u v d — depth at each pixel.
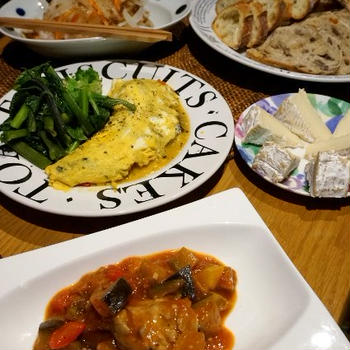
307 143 0.40
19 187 0.35
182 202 0.36
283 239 0.34
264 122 0.39
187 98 0.44
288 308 0.27
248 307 0.28
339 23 0.52
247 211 0.32
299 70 0.48
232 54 0.48
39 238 0.34
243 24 0.51
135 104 0.42
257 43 0.52
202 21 0.55
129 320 0.25
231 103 0.47
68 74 0.46
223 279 0.29
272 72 0.46
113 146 0.37
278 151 0.36
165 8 0.59
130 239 0.30
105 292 0.26
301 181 0.36
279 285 0.28
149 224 0.31
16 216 0.35
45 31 0.50
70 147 0.39
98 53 0.51
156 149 0.39
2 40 0.57
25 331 0.27
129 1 0.55
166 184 0.35
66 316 0.27
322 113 0.43
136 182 0.36
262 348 0.25
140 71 0.48
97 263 0.30
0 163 0.37
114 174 0.36
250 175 0.39
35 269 0.29
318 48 0.50
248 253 0.31
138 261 0.30
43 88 0.39
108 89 0.46
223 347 0.27
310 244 0.33
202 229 0.31
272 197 0.37
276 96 0.44
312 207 0.36
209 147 0.38
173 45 0.55
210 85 0.45
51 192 0.35
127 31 0.48
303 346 0.25
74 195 0.35
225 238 0.31
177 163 0.37
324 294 0.30
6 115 0.41
